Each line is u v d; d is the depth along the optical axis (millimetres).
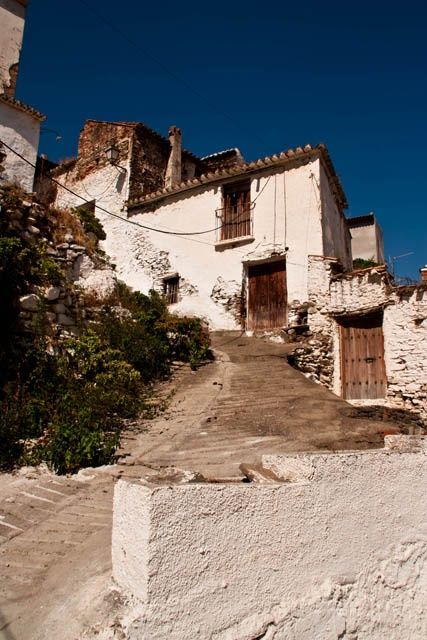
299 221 13477
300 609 2398
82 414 6203
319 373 11656
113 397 7016
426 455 3604
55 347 7758
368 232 25859
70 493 4406
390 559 3084
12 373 6992
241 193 15023
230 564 2141
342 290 12070
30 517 3906
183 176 20125
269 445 5754
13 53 12188
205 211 15445
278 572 2346
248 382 8977
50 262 8578
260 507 2324
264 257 13812
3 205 8453
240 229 14719
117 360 8133
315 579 2545
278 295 13703
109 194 18281
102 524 3664
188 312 15000
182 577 1953
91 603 2150
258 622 2188
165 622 1863
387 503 3154
